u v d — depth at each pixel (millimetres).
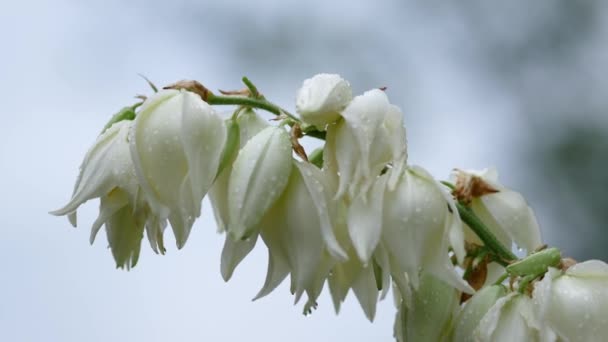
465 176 1226
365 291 1142
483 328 1139
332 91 1109
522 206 1222
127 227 1135
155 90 1134
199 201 1105
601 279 1131
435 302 1163
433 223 1122
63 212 1123
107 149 1127
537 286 1132
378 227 1111
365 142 1107
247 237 1107
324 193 1115
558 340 1129
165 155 1107
